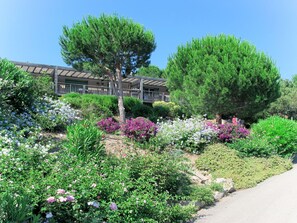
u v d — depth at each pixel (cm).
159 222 455
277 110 2648
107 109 1719
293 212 550
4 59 905
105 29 1652
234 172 823
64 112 978
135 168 562
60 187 386
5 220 292
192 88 1522
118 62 1736
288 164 995
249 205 603
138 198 439
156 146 837
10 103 845
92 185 410
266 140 1106
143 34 1725
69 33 1731
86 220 367
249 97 1477
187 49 1658
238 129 1138
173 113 2169
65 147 609
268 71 1511
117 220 397
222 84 1433
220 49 1564
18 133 636
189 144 991
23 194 344
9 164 447
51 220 347
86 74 2864
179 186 627
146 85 3428
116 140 943
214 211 567
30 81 905
